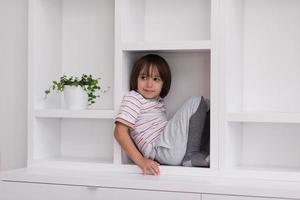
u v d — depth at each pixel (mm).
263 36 1910
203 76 1953
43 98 2000
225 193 1532
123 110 1785
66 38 2127
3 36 2154
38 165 1919
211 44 1706
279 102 1891
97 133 2084
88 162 1872
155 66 1859
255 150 1912
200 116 1768
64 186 1707
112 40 2062
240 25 1899
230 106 1759
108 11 2068
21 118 2135
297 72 1868
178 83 1983
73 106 1897
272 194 1490
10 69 2146
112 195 1649
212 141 1700
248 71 1930
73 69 2117
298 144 1861
